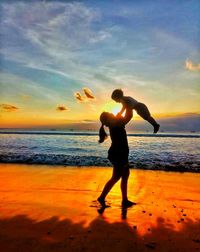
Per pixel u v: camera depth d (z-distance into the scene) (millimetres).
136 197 5199
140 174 7961
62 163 10172
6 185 6168
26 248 2887
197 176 7656
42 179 6910
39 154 13672
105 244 3025
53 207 4438
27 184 6281
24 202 4719
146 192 5625
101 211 4246
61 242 3061
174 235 3334
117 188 5957
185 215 4133
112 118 4617
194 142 28797
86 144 24391
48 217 3930
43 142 27406
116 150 4543
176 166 9633
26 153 14469
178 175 7820
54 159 11297
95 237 3221
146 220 3877
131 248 2936
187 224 3740
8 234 3283
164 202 4863
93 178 7078
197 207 4566
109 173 7898
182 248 2957
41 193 5391
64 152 15977
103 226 3594
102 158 11734
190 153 15594
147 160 11703
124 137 4586
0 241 3072
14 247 2910
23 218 3873
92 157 12117
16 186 6062
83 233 3344
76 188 5867
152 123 4398
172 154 14836
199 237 3279
